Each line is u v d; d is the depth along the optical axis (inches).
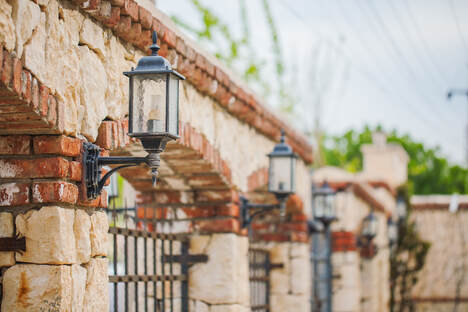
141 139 192.7
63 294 178.7
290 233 449.1
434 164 1601.9
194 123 271.1
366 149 862.5
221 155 301.4
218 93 289.6
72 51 187.9
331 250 573.3
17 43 162.4
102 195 201.6
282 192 325.4
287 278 445.7
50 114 176.2
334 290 568.1
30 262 180.2
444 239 903.7
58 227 179.8
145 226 280.2
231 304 309.0
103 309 200.1
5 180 184.2
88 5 192.1
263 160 372.8
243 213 330.0
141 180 308.5
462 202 904.3
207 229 314.2
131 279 262.1
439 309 892.0
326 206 476.1
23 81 163.8
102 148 203.8
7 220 182.4
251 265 419.2
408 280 807.7
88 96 195.8
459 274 893.8
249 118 337.4
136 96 193.0
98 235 199.5
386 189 783.7
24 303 179.3
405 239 796.6
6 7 158.4
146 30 224.2
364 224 627.5
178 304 314.0
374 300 669.3
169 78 192.1
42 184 181.3
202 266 313.7
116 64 214.7
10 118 172.9
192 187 314.0
